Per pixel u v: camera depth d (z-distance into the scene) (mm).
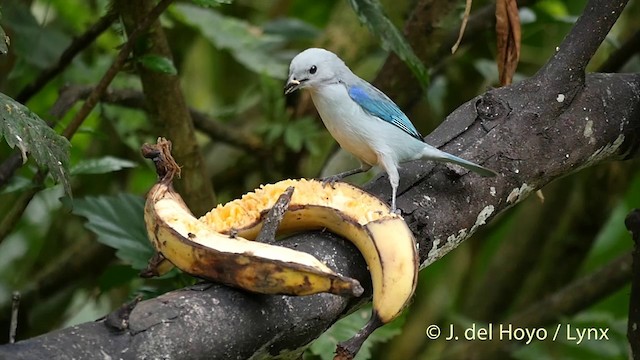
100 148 10375
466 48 10219
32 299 9133
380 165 5875
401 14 9609
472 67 10578
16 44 8586
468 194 5621
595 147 6055
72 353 3803
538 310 9461
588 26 6047
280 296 4527
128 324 4023
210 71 11445
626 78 6379
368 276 5109
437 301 10852
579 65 6023
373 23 6742
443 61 9453
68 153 4871
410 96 8820
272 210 4781
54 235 10195
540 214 10297
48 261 10164
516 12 6281
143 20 6832
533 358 9203
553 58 6117
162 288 6863
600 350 9133
